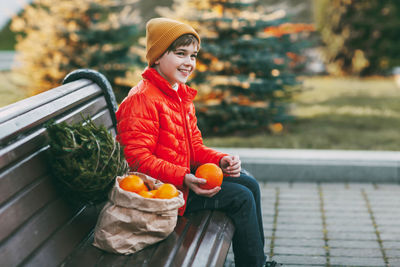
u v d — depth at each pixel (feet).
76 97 7.48
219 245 6.77
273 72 23.16
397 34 42.50
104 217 6.22
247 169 15.38
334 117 25.88
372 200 13.57
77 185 5.98
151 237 6.34
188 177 7.12
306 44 24.47
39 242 5.72
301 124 24.43
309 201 13.58
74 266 5.98
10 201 5.37
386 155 15.31
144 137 7.23
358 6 42.39
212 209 7.71
